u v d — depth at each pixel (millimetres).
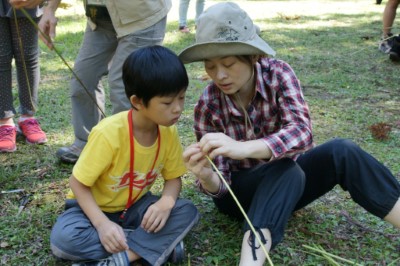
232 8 1845
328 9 9555
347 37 6738
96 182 2008
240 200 2148
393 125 3680
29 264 2020
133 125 1926
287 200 1876
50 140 3369
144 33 2658
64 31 6773
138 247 1930
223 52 1781
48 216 2398
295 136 1886
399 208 1933
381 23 7863
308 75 4957
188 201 2062
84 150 1939
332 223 2332
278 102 2027
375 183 1939
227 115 2119
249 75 1894
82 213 1988
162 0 2730
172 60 1770
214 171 2104
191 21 7965
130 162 1946
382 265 2016
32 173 2881
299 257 2064
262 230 1824
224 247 2131
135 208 2080
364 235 2238
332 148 2000
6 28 3082
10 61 3152
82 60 2850
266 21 8109
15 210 2455
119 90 2707
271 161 1930
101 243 1895
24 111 3344
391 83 4707
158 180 2746
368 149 3221
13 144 3182
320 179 2092
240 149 1815
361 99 4262
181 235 1989
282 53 5840
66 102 4109
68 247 1871
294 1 10797
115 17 2629
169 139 2033
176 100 1797
